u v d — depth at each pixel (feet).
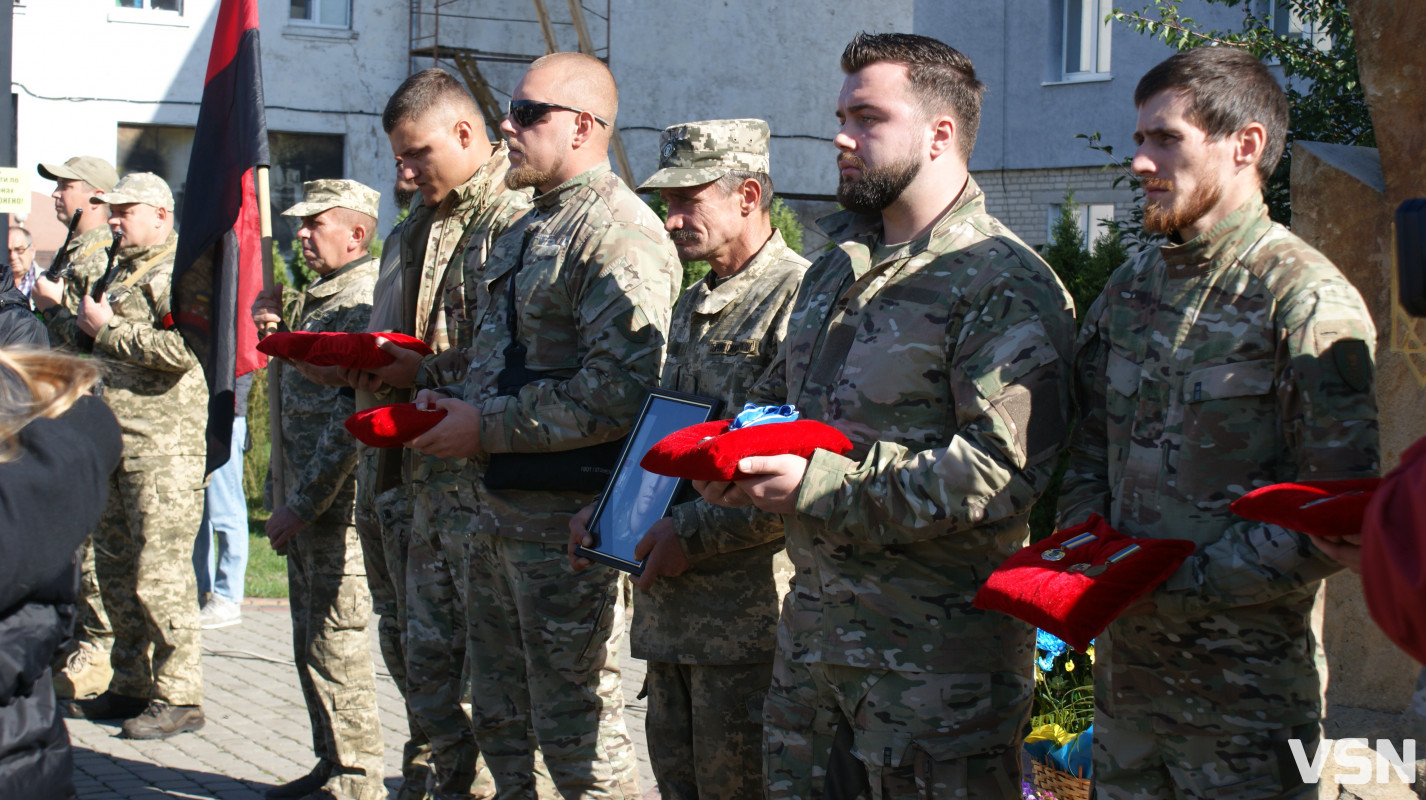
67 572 6.87
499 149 12.71
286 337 12.30
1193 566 6.91
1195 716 7.16
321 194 15.20
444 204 12.68
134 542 17.08
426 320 12.88
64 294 19.80
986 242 8.02
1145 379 7.48
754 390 9.62
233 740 16.89
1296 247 7.06
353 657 14.12
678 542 9.72
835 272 8.91
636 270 10.50
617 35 53.16
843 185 8.41
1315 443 6.68
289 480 15.69
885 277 8.29
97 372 7.09
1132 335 7.65
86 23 47.44
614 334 10.37
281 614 24.68
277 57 49.39
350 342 12.07
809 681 8.61
